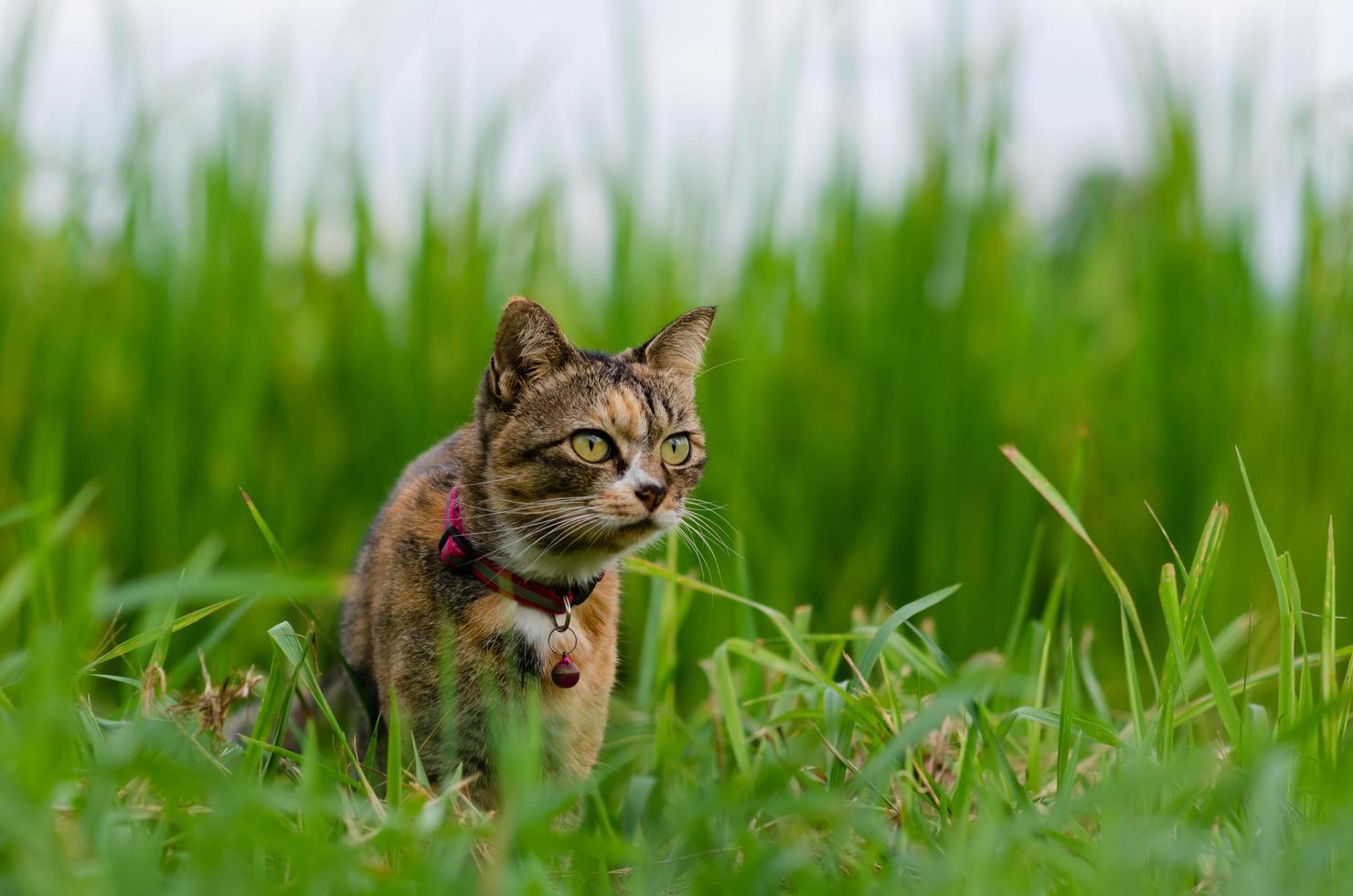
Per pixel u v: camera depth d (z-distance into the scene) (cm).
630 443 321
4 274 563
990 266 580
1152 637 549
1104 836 219
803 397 585
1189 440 565
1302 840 226
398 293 601
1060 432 571
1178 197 570
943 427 565
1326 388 541
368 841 213
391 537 314
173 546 541
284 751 252
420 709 295
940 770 307
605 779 357
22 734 216
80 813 213
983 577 552
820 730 314
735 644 337
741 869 218
